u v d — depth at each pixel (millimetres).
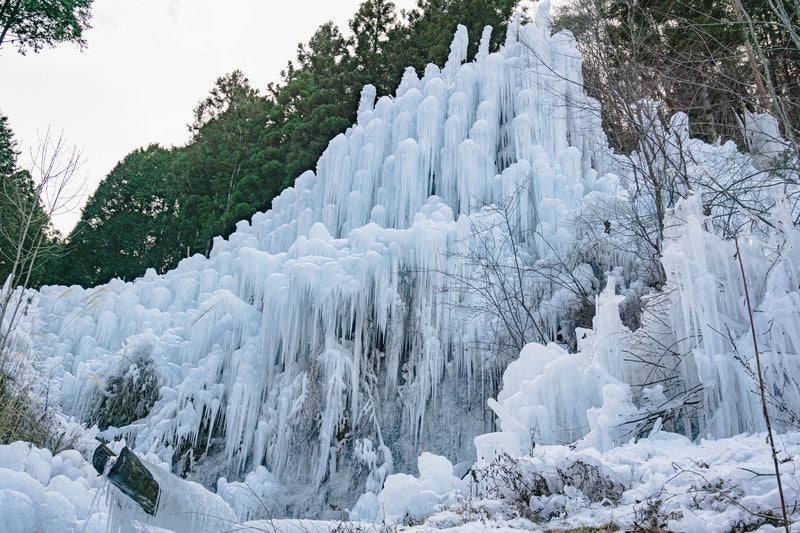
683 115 12539
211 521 4828
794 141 8641
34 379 10086
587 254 12961
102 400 15336
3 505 4527
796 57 11375
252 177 27594
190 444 14047
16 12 18953
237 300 15141
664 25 14211
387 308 13453
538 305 12492
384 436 12750
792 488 4191
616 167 14211
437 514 5758
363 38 29750
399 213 15750
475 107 17188
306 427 12891
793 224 7820
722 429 6785
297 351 13914
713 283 7344
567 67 16203
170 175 33594
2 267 20672
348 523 5574
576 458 5441
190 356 15453
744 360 6859
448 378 12719
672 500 4570
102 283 29797
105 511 5062
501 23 25734
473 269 13008
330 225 16859
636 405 8211
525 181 14148
